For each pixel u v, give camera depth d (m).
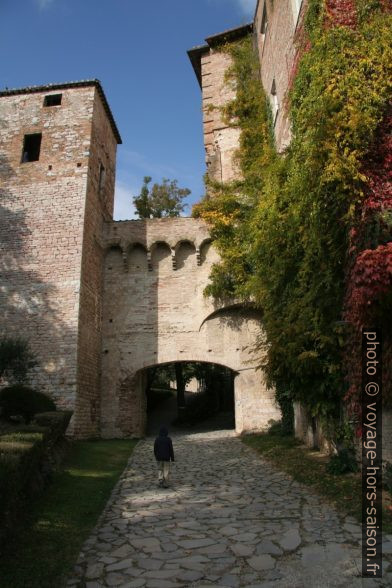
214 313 20.44
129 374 20.02
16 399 14.95
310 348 10.73
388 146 8.76
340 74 9.39
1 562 4.92
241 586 4.42
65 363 16.86
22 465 5.99
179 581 4.60
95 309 19.78
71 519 6.73
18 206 19.17
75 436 16.20
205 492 8.90
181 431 24.69
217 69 27.06
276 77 18.56
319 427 12.45
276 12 18.23
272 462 11.97
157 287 20.98
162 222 21.47
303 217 10.97
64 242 18.44
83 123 20.33
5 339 16.02
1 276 18.27
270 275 13.81
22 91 21.23
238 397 20.17
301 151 10.37
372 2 10.06
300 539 5.73
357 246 8.22
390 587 4.31
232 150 25.03
